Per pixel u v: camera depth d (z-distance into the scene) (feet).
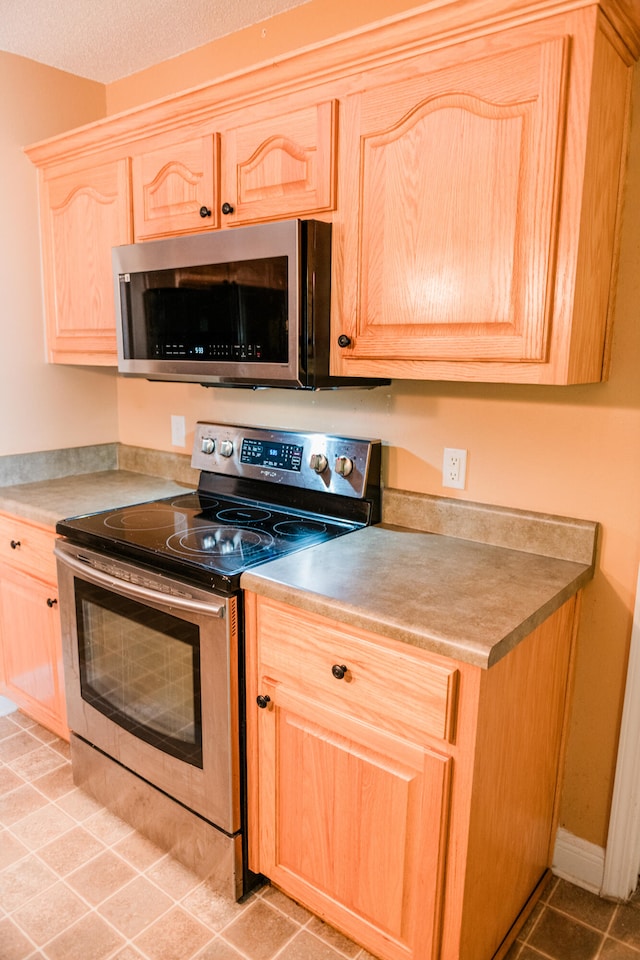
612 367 5.00
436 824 4.13
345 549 5.53
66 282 7.50
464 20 4.19
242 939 5.10
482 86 4.26
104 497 7.34
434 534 6.02
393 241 4.83
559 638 5.04
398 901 4.46
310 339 5.18
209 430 7.46
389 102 4.67
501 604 4.36
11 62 7.25
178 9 6.35
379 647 4.22
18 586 7.23
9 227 7.49
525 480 5.54
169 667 5.39
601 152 4.26
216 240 5.50
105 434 8.82
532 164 4.15
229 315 5.56
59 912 5.30
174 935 5.12
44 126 7.64
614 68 4.25
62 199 7.29
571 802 5.70
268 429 6.97
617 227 4.74
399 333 4.94
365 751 4.45
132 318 6.47
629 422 4.99
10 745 7.48
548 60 3.99
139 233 6.52
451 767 4.03
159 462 8.44
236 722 5.08
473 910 4.38
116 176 6.61
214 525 6.25
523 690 4.54
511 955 5.05
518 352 4.40
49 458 8.25
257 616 4.89
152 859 5.85
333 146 4.99
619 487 5.10
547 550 5.41
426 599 4.42
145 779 5.90
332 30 6.13
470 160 4.38
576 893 5.65
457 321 4.63
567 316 4.21
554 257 4.18
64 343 7.72
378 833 4.47
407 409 6.13
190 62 7.27
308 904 5.06
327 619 4.47
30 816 6.35
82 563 5.96
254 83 5.29
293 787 4.93
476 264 4.47
